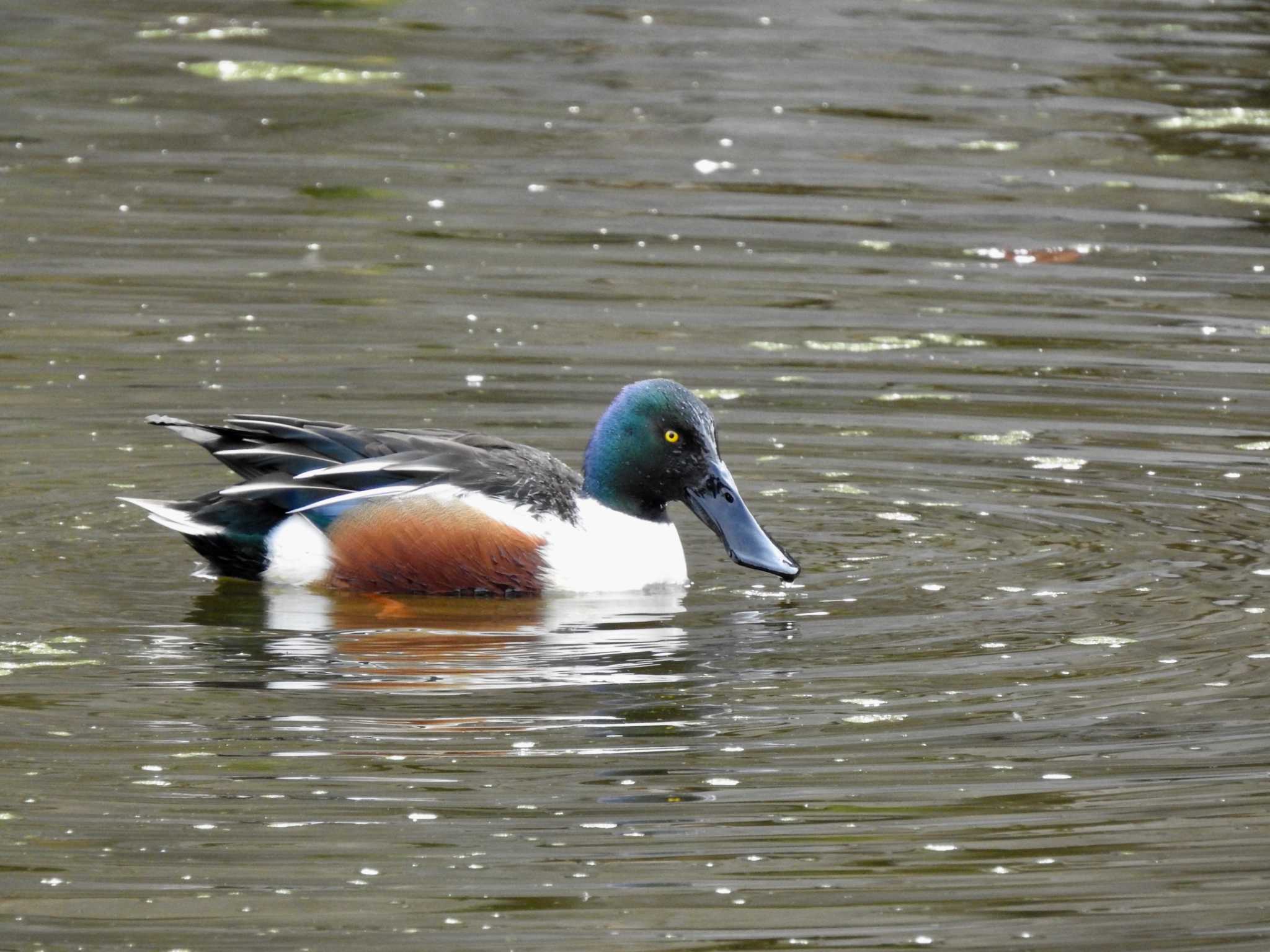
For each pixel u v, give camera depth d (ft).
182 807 27.30
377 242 61.62
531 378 49.98
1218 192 68.80
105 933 23.95
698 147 73.15
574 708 31.19
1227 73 81.92
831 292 58.03
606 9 90.89
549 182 68.74
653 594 37.47
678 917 24.54
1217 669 33.14
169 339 52.21
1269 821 27.35
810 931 24.32
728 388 49.73
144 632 34.45
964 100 78.74
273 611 35.99
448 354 51.72
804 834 26.86
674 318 55.26
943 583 37.70
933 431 46.91
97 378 49.08
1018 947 23.98
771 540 37.73
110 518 40.60
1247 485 43.57
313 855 26.02
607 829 26.89
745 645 34.30
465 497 37.29
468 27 87.86
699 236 63.41
